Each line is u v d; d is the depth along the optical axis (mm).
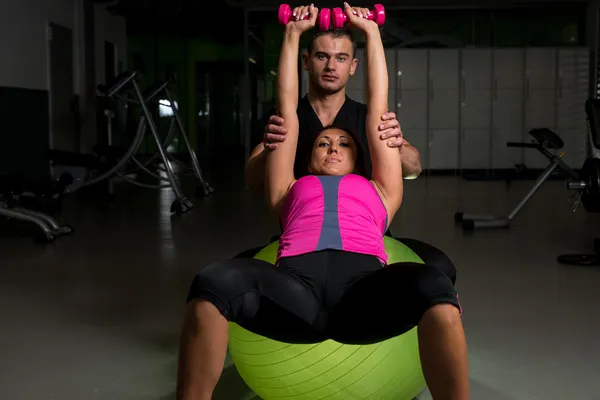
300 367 1754
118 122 10797
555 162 5668
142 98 6691
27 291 3654
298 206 1649
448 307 1336
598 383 2307
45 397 2221
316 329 1497
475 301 3393
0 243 5121
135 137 6707
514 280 3855
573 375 2381
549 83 11258
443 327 1323
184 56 15453
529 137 11320
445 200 7762
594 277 3924
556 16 11734
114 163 7172
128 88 6793
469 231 5613
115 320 3113
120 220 6273
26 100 7570
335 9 1768
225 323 1355
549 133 5629
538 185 5746
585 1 11531
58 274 4059
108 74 10656
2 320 3117
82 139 9320
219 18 12945
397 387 1853
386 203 1740
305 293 1465
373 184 1760
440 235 5422
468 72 11328
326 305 1503
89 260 4465
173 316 3176
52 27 8383
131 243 5074
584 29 11695
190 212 6820
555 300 3406
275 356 1765
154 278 3951
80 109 9289
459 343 1323
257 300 1412
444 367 1320
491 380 2336
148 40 14820
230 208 7105
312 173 1832
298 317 1461
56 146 8430
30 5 7750
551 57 11219
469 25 11812
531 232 5566
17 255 4645
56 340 2826
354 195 1650
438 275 1384
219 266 1412
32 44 7812
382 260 1594
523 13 11758
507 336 2826
